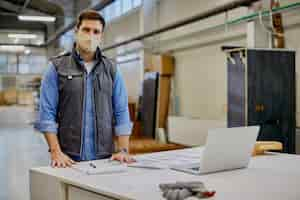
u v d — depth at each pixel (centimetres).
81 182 126
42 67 1435
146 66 785
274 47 446
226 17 516
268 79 409
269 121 408
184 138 625
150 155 188
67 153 181
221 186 122
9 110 1272
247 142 152
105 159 177
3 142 788
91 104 183
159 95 635
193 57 648
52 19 919
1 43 1327
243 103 406
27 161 578
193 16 552
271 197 108
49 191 142
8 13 1115
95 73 184
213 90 597
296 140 426
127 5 884
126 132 189
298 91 438
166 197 104
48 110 178
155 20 748
